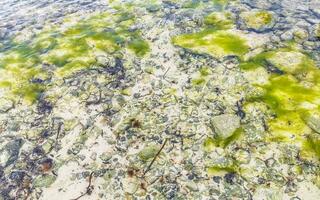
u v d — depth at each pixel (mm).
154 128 10094
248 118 9984
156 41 13672
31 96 11852
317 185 8148
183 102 10805
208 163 8969
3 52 14461
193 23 14445
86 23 15711
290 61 11664
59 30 15469
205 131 9805
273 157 8867
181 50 12914
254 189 8250
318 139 9039
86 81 12109
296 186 8180
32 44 14742
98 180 8898
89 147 9812
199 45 13008
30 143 10180
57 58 13477
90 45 13930
